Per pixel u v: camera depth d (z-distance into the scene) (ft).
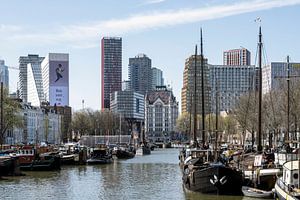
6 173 322.55
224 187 205.57
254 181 205.98
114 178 318.45
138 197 224.33
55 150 472.44
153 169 399.65
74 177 323.78
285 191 158.40
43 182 290.76
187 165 268.82
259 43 276.62
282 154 218.79
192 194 217.36
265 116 390.01
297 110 352.90
